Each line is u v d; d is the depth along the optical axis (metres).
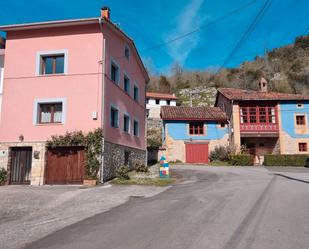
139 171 18.56
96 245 4.97
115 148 16.20
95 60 14.84
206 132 29.36
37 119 14.80
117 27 16.19
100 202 9.25
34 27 15.23
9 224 6.79
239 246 4.62
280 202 8.15
